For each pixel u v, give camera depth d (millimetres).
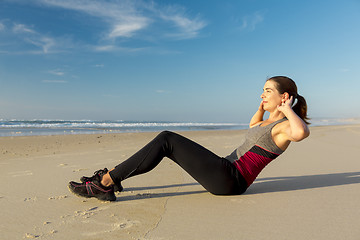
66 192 2742
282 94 2266
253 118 2764
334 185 2873
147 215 2053
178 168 4027
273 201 2348
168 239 1636
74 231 1764
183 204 2311
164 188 2883
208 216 2016
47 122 32844
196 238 1646
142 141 9281
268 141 2256
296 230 1729
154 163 2316
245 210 2135
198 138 10250
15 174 3693
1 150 6895
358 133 10977
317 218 1929
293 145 6969
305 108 2291
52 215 2066
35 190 2826
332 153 5535
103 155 5602
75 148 7258
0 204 2346
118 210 2170
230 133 14484
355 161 4531
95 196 2369
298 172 3688
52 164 4531
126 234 1713
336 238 1600
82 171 3893
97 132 15117
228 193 2434
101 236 1686
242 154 2369
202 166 2293
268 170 3873
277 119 2322
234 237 1647
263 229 1759
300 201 2332
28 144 8328
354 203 2250
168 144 2316
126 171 2309
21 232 1757
